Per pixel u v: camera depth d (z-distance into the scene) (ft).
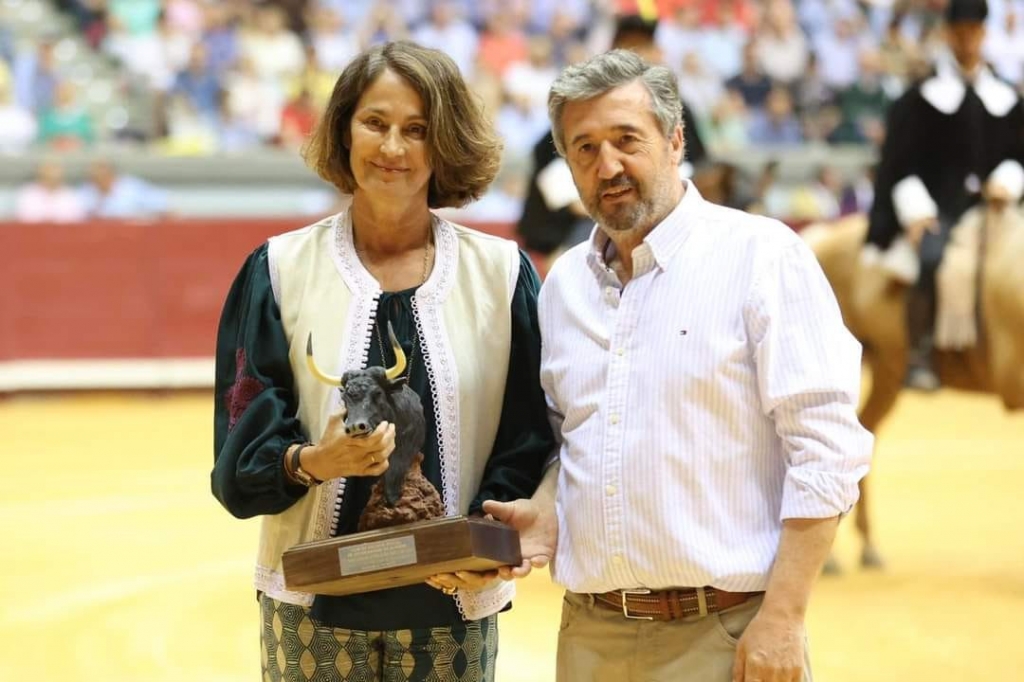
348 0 57.98
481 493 10.12
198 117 52.01
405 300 10.10
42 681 17.30
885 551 24.58
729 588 9.53
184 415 41.68
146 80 53.62
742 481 9.59
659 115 9.63
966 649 18.54
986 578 22.49
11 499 29.35
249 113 52.39
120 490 30.25
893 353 23.67
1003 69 58.54
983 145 23.02
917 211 22.89
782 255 9.62
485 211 48.96
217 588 21.85
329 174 10.12
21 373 45.19
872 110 57.52
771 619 9.27
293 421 9.71
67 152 48.03
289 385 10.00
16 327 45.21
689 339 9.60
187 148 50.83
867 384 44.78
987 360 22.76
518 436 10.41
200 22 55.72
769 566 9.55
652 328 9.71
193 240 46.34
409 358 9.96
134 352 46.03
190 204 49.19
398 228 10.22
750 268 9.61
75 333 45.65
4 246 45.14
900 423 41.39
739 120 55.72
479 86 54.03
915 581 22.29
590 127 9.60
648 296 9.79
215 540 25.41
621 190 9.64
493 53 56.54
